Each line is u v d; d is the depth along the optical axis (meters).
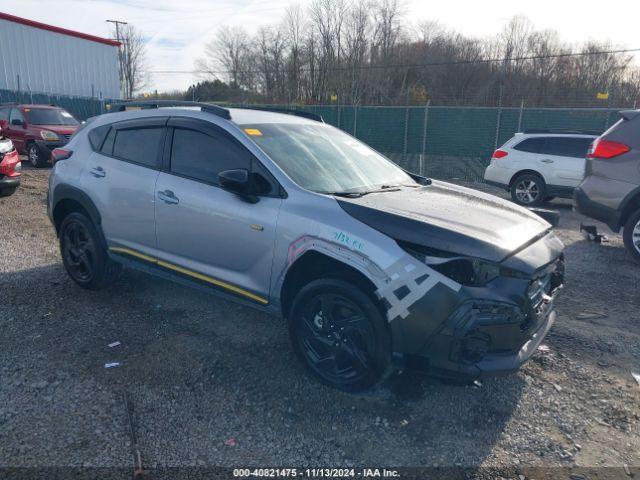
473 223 3.20
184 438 2.85
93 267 4.68
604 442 2.94
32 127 14.27
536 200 11.33
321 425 3.00
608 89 30.53
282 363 3.66
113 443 2.78
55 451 2.70
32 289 4.91
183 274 4.02
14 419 2.95
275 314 3.61
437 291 2.87
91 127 4.84
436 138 16.97
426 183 4.41
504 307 2.86
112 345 3.84
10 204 8.98
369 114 18.23
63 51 26.95
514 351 3.01
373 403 3.22
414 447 2.84
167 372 3.49
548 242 3.42
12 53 24.83
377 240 3.03
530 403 3.29
